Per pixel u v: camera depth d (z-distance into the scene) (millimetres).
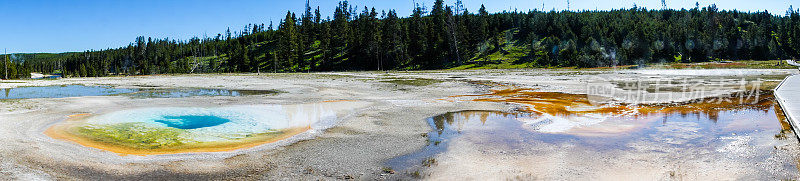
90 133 13781
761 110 17516
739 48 106750
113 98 26219
